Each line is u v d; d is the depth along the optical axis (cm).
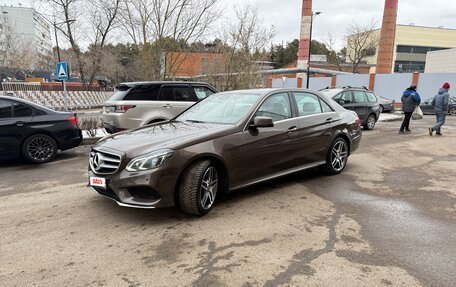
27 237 355
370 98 1310
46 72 5856
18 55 4228
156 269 292
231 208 431
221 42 1833
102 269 293
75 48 3209
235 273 285
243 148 434
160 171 366
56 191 510
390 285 269
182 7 1527
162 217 403
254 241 342
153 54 1571
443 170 642
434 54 6812
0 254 320
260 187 521
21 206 445
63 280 277
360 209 432
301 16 4250
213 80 1812
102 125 914
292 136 500
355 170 636
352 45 5697
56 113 726
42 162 700
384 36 4025
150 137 410
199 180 388
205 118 493
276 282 272
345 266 296
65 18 2967
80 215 412
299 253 319
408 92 1169
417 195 491
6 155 664
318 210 427
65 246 335
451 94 2669
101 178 385
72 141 743
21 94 2430
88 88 3491
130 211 423
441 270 291
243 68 1825
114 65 4050
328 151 571
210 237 351
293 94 534
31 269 294
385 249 327
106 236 355
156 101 810
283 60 6688
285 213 416
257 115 462
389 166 672
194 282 273
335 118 585
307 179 568
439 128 1124
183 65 1903
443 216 411
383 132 1221
